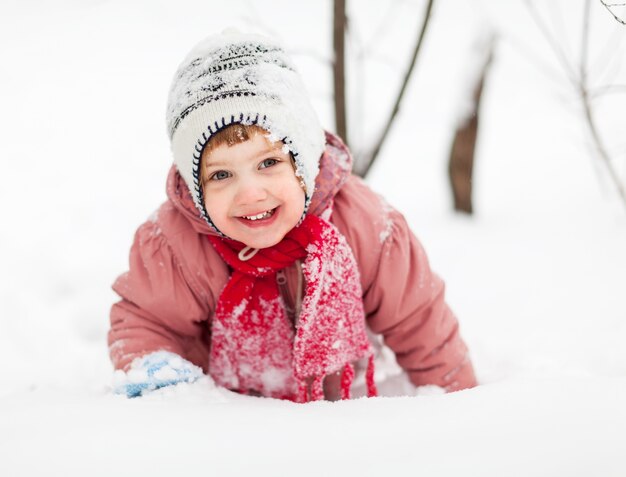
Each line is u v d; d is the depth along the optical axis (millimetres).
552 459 937
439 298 1661
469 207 3678
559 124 5312
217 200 1396
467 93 3594
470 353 2004
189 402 1268
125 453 1000
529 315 2430
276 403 1275
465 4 6582
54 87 5277
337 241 1514
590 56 4941
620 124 4238
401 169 4578
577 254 2984
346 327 1533
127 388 1396
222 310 1545
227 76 1390
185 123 1408
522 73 5113
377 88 5469
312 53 2350
